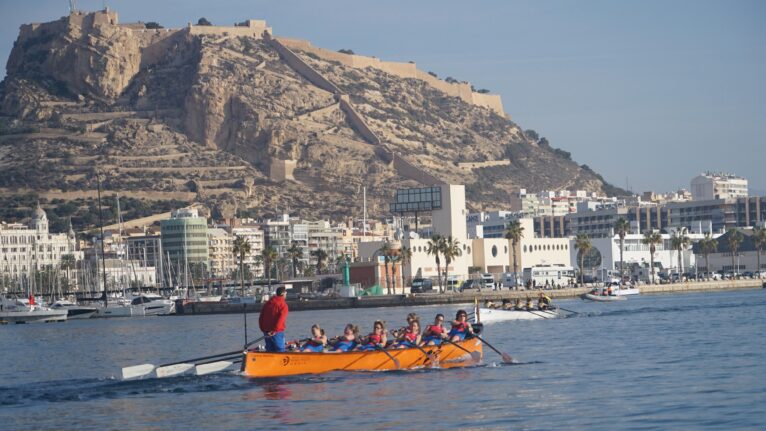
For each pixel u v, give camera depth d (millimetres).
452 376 77500
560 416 60438
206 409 65875
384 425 59312
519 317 153125
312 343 79812
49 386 78188
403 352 80625
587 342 107000
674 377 74688
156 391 73438
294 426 59688
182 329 182375
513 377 76688
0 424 64000
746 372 76375
